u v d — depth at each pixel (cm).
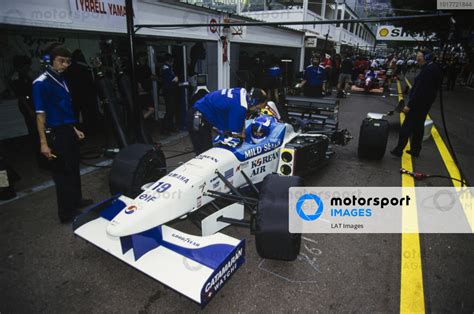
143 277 258
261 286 247
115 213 271
